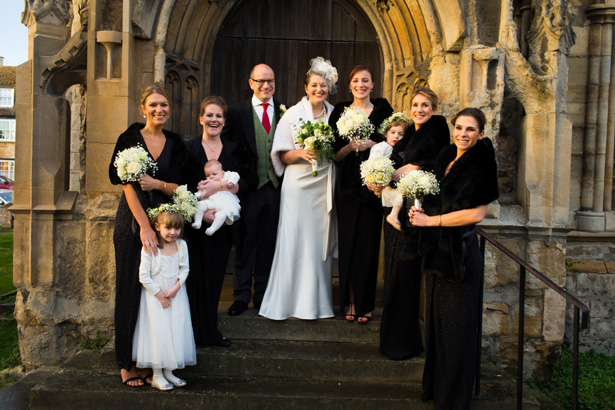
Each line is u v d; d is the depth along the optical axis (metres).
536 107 4.14
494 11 4.10
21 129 4.10
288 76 5.25
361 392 3.28
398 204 3.31
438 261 2.98
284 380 3.43
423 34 4.40
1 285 7.66
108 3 4.03
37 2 4.10
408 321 3.47
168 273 3.15
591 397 4.12
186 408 3.18
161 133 3.40
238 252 3.88
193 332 3.56
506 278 4.20
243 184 3.73
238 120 3.97
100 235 4.14
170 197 3.34
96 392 3.18
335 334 3.75
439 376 3.07
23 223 4.12
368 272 3.68
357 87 3.68
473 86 4.05
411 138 3.37
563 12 4.07
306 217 3.80
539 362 4.25
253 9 5.23
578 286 5.03
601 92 5.04
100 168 4.06
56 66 4.09
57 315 4.20
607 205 5.13
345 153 3.65
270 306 3.77
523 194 4.24
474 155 2.95
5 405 3.45
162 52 4.13
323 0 5.22
